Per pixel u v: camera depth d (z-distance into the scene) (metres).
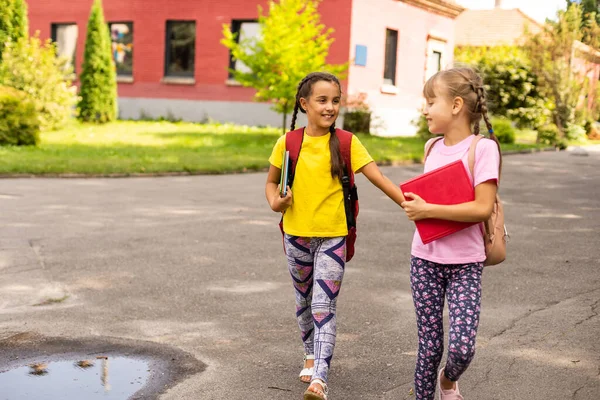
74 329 4.95
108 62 23.95
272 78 19.48
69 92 22.22
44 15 28.33
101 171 13.29
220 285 6.11
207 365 4.32
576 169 16.83
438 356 3.44
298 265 3.95
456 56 30.80
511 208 10.62
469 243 3.32
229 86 24.97
